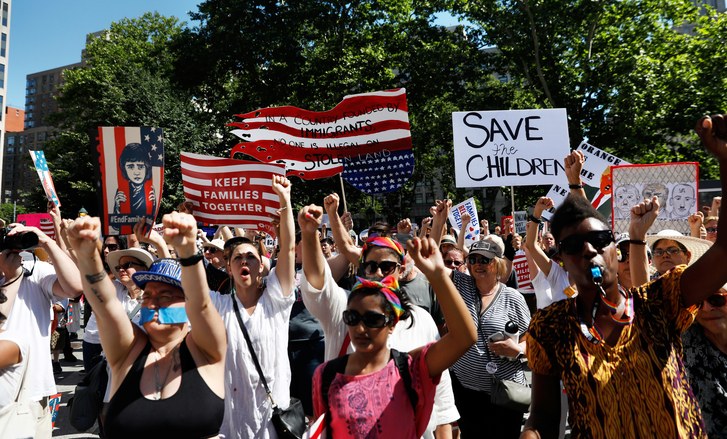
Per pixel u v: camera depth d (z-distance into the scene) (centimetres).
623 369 187
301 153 586
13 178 14650
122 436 235
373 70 2245
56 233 495
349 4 2355
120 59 3600
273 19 2366
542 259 451
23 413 304
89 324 572
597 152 645
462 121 646
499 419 387
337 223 387
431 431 315
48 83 16500
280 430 318
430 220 614
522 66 2228
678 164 546
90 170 3031
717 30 1933
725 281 185
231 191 518
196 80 2628
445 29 2297
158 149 429
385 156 580
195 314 238
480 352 395
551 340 203
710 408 258
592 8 1967
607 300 195
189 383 244
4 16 9400
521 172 640
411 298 405
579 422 190
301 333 441
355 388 227
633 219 260
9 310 361
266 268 381
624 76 1927
